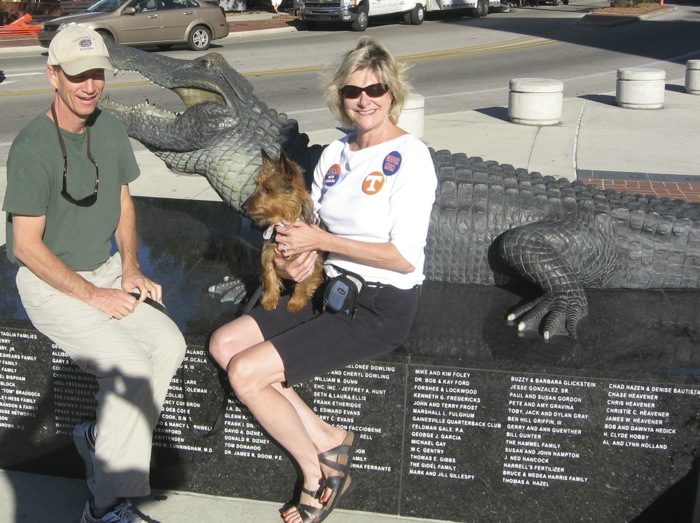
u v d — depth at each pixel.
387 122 3.31
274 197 3.22
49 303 3.23
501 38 21.00
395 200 3.19
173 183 8.13
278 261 3.36
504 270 4.31
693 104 12.17
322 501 3.39
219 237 5.02
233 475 3.71
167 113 4.78
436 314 3.94
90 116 3.35
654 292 4.36
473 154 9.02
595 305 4.13
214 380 3.58
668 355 3.52
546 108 10.59
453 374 3.43
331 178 3.41
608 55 17.91
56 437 3.82
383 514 3.68
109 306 3.27
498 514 3.61
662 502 3.47
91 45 3.04
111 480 3.18
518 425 3.47
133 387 3.16
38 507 3.64
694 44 19.48
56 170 3.18
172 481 3.78
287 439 3.24
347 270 3.31
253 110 4.66
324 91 3.35
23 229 3.11
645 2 30.20
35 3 26.45
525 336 3.71
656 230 4.32
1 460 3.91
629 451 3.43
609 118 11.07
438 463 3.57
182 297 4.05
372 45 3.20
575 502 3.54
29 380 3.74
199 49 19.09
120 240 3.61
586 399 3.39
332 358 3.22
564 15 27.06
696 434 3.35
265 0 30.06
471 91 13.64
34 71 16.09
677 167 8.61
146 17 18.19
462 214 4.28
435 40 20.72
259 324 3.39
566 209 4.30
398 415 3.52
